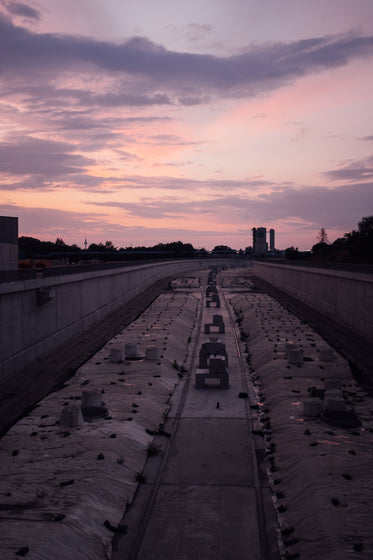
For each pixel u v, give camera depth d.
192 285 70.31
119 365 21.69
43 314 24.83
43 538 8.20
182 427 15.45
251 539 9.31
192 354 26.81
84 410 14.88
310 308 43.44
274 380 19.52
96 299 36.84
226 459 13.02
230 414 16.70
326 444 12.30
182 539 9.32
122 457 11.92
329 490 9.95
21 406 16.45
